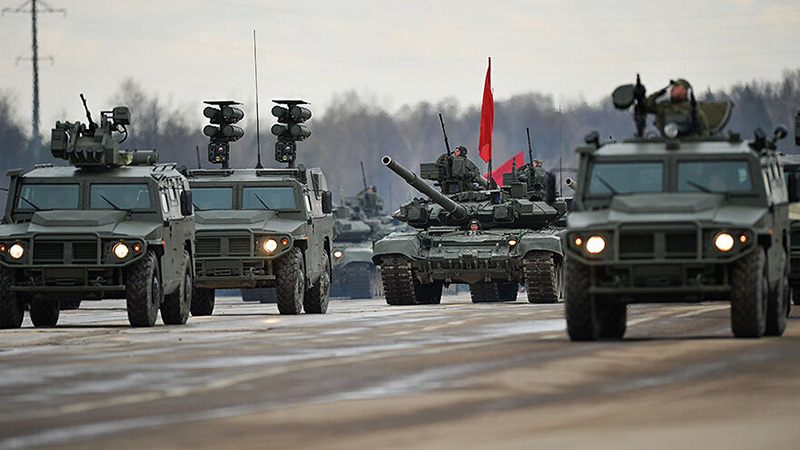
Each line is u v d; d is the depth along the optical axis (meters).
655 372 47.47
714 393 41.38
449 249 138.88
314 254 116.69
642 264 62.16
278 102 121.94
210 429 35.50
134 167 94.50
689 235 62.31
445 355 55.06
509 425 35.12
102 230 87.75
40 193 91.62
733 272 62.31
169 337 72.50
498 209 142.38
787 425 34.31
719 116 71.81
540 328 74.31
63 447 32.88
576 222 63.44
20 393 44.34
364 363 52.12
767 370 47.75
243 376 48.16
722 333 68.19
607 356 53.22
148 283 87.19
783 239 70.12
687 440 31.86
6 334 78.06
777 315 65.69
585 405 38.94
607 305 65.12
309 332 74.56
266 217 112.81
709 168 66.00
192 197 106.31
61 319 107.44
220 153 122.00
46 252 87.31
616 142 68.44
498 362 51.59
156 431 35.31
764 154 68.19
